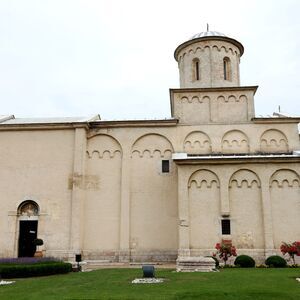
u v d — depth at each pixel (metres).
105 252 26.98
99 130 29.20
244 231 24.61
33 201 27.77
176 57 33.84
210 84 30.62
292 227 24.48
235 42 31.83
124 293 12.01
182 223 24.80
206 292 11.83
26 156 28.59
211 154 28.17
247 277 15.94
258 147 28.28
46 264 18.72
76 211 26.97
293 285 13.44
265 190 25.05
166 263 25.91
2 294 12.35
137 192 27.92
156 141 28.83
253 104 29.22
